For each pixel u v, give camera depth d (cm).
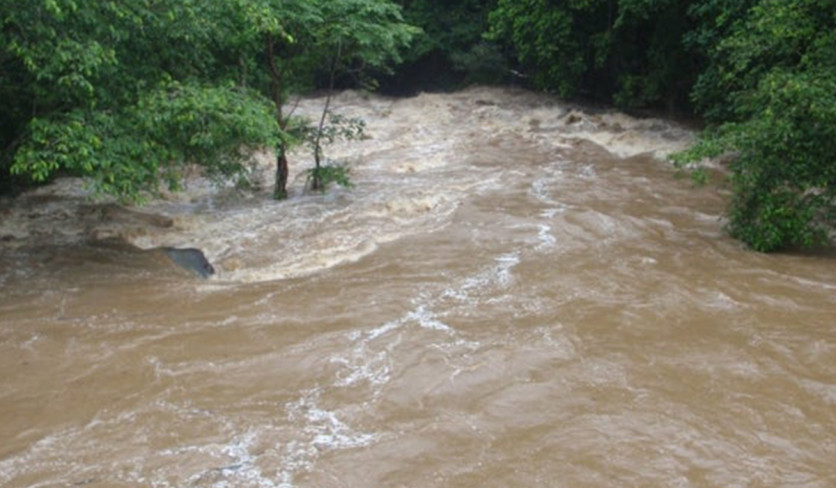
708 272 1051
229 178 1487
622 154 1978
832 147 1131
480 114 2734
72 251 1198
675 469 590
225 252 1216
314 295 989
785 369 754
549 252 1149
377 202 1473
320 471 596
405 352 805
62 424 677
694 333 845
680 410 679
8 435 658
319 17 1434
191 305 965
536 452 619
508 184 1642
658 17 2266
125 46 1170
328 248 1213
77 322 911
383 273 1073
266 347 829
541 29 2517
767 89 1165
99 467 607
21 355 820
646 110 2500
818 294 959
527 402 699
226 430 662
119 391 738
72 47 983
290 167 1941
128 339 858
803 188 1152
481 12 3522
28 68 1023
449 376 747
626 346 812
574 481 578
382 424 669
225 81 1290
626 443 627
